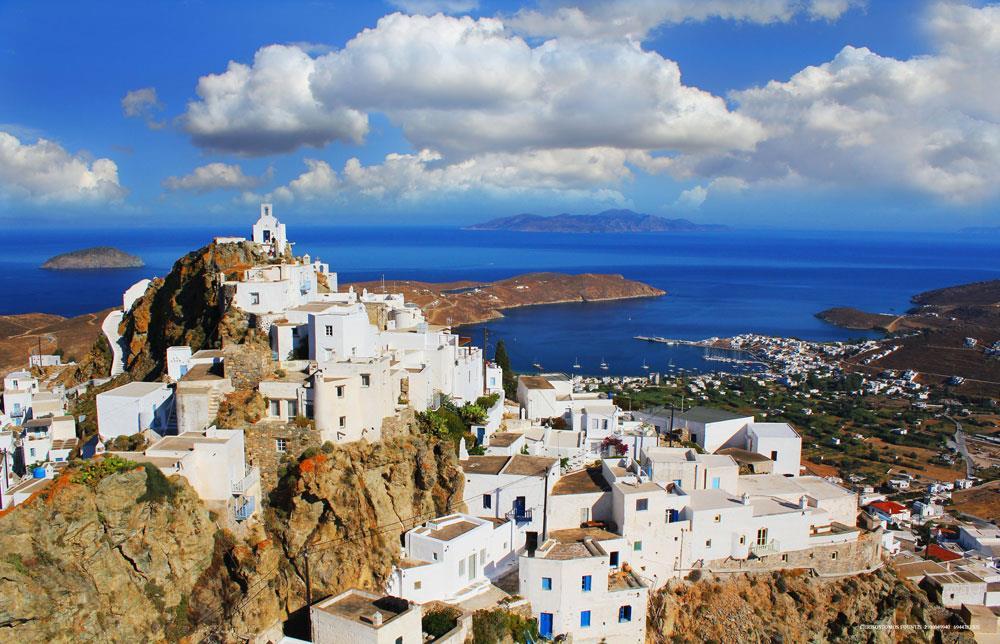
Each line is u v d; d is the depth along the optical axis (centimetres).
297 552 6244
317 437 6688
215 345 8581
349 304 8794
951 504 13388
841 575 8006
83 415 9275
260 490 6384
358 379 6919
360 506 6525
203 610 5522
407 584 6178
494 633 5978
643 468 8119
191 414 6756
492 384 10781
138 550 5238
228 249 10506
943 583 8381
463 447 7856
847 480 14462
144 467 5400
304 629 6003
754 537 7656
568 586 6431
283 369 7275
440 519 6881
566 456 8688
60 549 4809
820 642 7356
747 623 7225
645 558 7281
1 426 9212
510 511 7388
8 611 4456
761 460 9169
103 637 4875
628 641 6675
